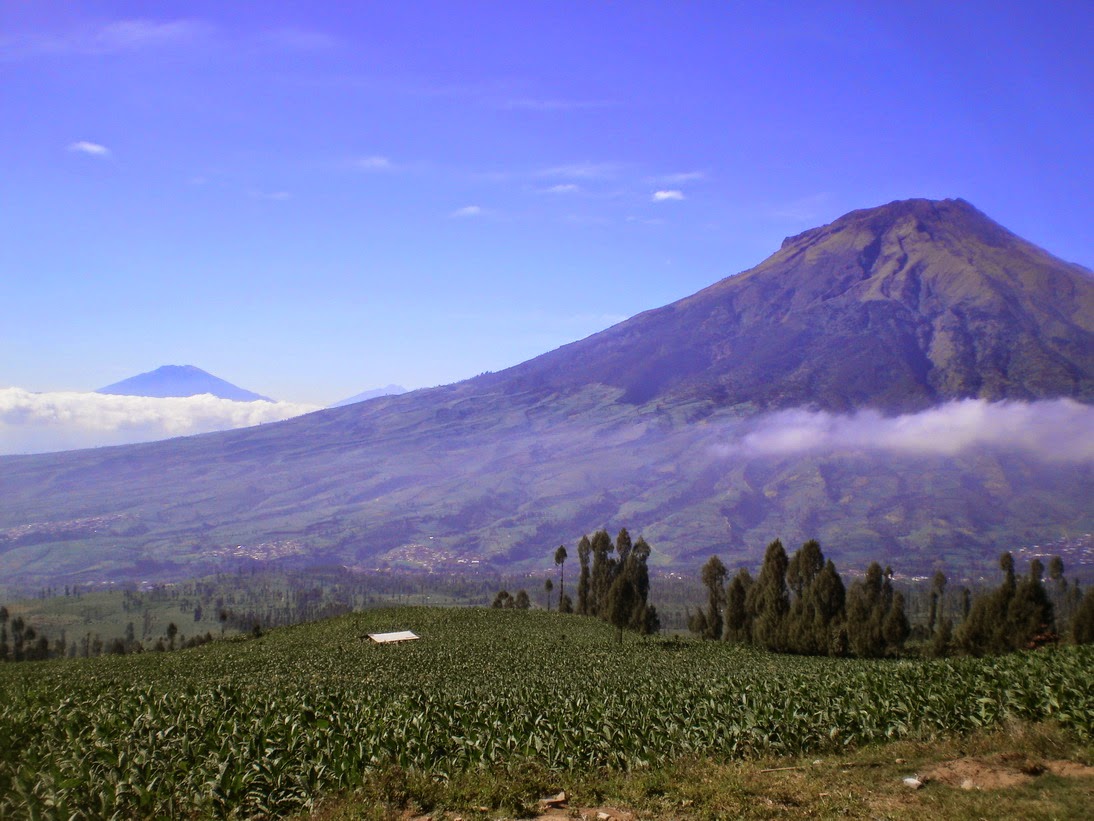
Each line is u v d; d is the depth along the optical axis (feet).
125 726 72.95
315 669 162.91
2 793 55.93
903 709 73.92
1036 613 190.19
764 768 61.36
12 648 400.67
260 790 55.72
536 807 53.01
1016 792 49.83
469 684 140.56
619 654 197.06
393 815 51.16
